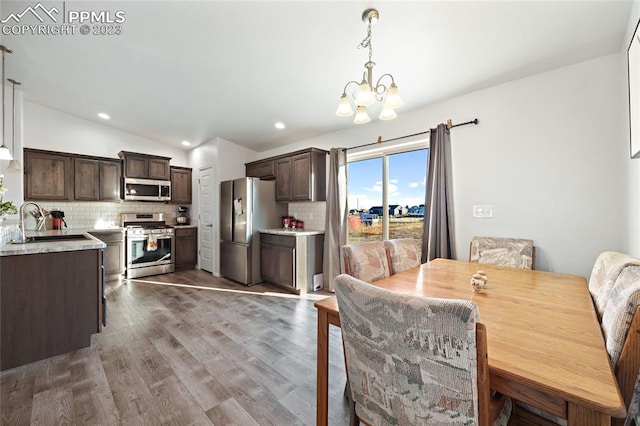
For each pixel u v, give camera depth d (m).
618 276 1.12
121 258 4.55
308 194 3.89
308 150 3.88
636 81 1.39
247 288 4.00
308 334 2.48
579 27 1.79
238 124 4.11
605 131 2.02
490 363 0.77
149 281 4.41
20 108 3.40
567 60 2.12
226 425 1.42
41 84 3.33
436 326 0.66
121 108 3.94
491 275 1.79
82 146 4.52
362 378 0.88
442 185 2.72
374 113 3.26
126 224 4.96
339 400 1.63
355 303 0.82
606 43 1.91
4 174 3.25
